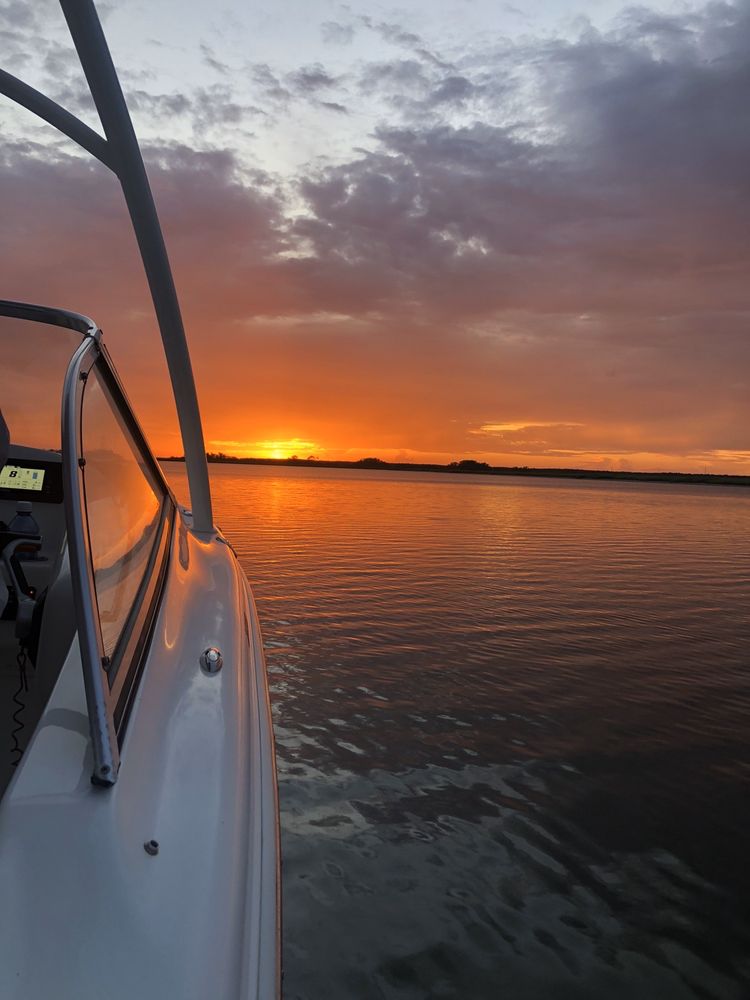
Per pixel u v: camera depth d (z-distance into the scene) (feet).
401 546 46.57
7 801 2.96
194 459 10.65
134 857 2.88
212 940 2.71
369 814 11.66
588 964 8.58
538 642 22.48
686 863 10.66
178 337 9.84
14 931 2.40
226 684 4.84
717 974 8.54
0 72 8.02
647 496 204.33
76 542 3.52
